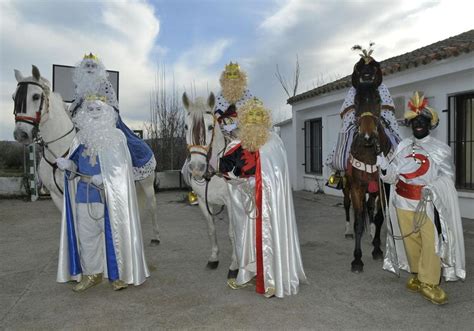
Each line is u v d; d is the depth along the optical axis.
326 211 9.63
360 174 5.06
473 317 3.78
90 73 5.11
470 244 6.19
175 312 4.02
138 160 5.40
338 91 11.01
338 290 4.53
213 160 4.66
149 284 4.84
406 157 4.31
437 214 4.16
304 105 12.96
